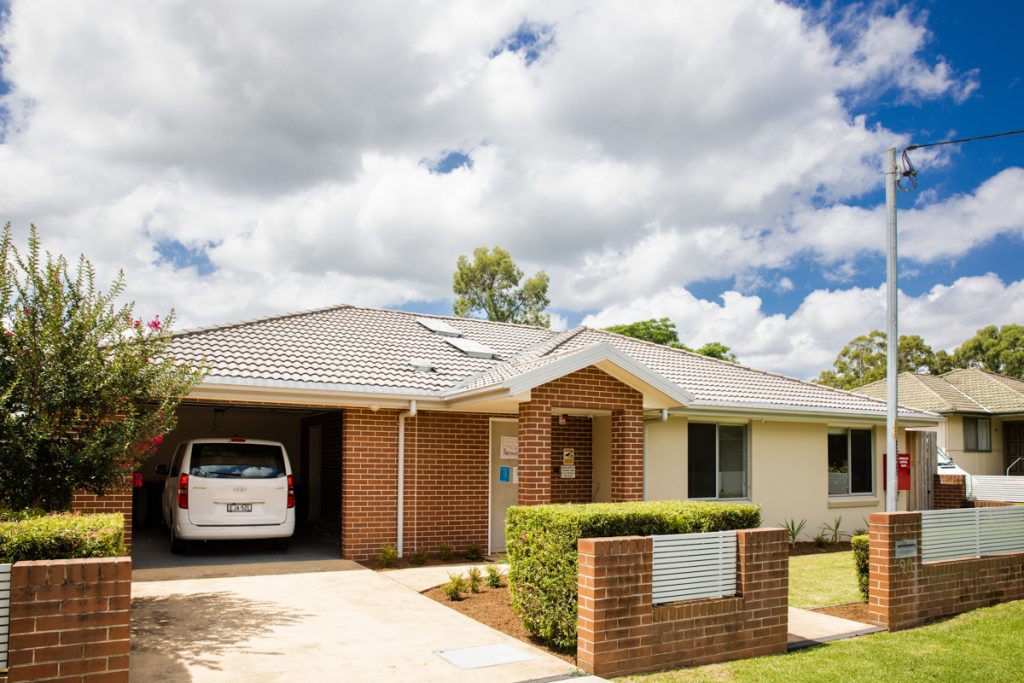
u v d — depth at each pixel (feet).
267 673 20.75
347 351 45.73
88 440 26.91
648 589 22.70
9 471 25.59
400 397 40.22
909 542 30.22
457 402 39.81
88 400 27.25
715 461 50.80
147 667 21.04
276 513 40.52
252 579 34.22
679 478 48.91
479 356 50.34
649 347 62.75
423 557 39.86
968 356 170.71
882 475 58.65
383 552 39.17
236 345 42.78
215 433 60.64
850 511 56.59
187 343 41.42
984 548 34.12
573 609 23.13
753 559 25.16
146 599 29.73
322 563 38.83
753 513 27.12
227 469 39.93
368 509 40.81
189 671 20.77
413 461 42.42
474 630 25.86
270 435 62.95
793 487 53.78
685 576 23.89
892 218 40.09
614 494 38.01
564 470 48.29
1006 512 35.45
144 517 54.90
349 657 22.43
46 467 26.40
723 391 51.88
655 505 26.99
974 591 32.78
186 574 35.19
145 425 28.58
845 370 176.35
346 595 31.14
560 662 22.49
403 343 50.37
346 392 39.09
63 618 16.42
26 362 26.05
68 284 27.94
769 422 53.06
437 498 42.93
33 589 16.20
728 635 24.23
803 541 53.72
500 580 34.09
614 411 38.27
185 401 40.14
